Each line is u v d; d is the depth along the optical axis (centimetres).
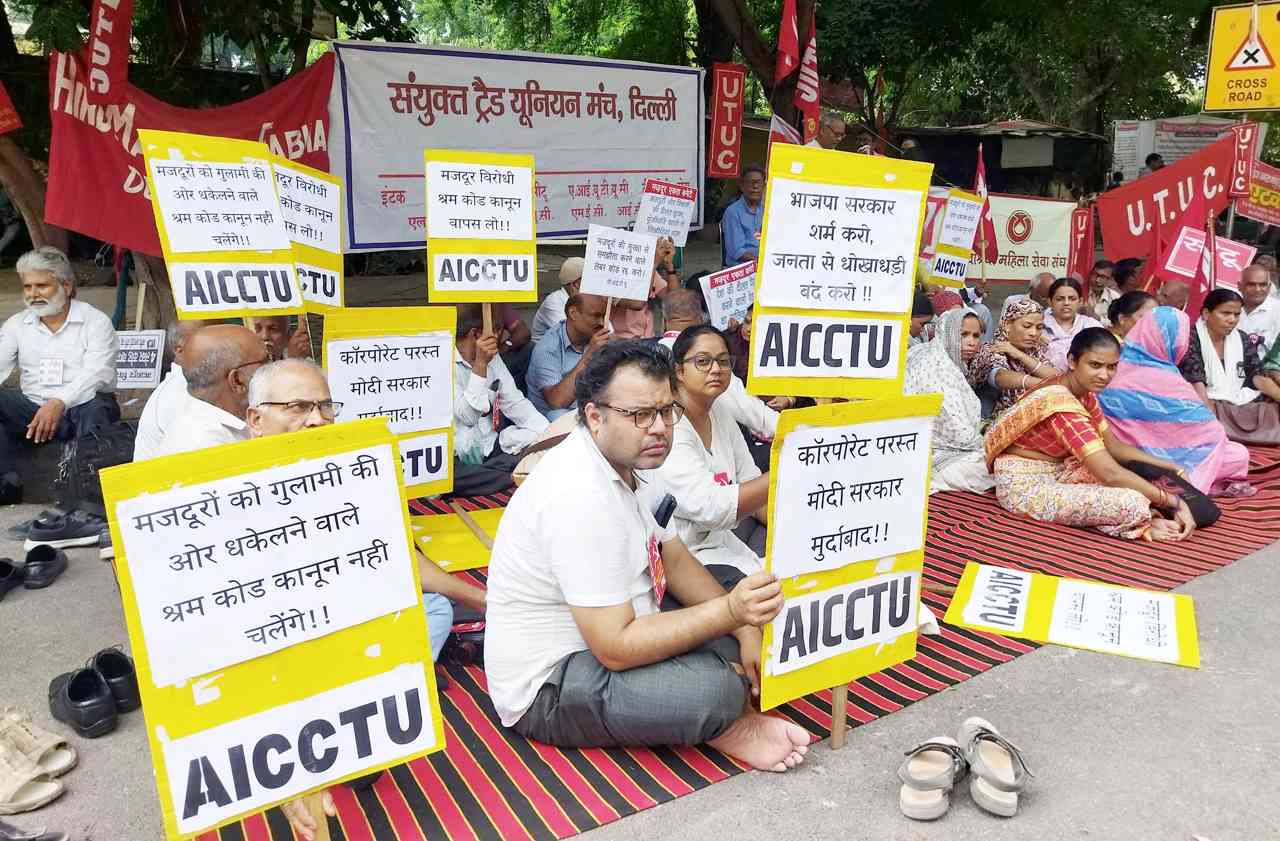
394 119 725
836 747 296
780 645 274
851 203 288
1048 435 505
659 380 262
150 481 206
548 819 262
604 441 267
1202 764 286
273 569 221
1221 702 321
